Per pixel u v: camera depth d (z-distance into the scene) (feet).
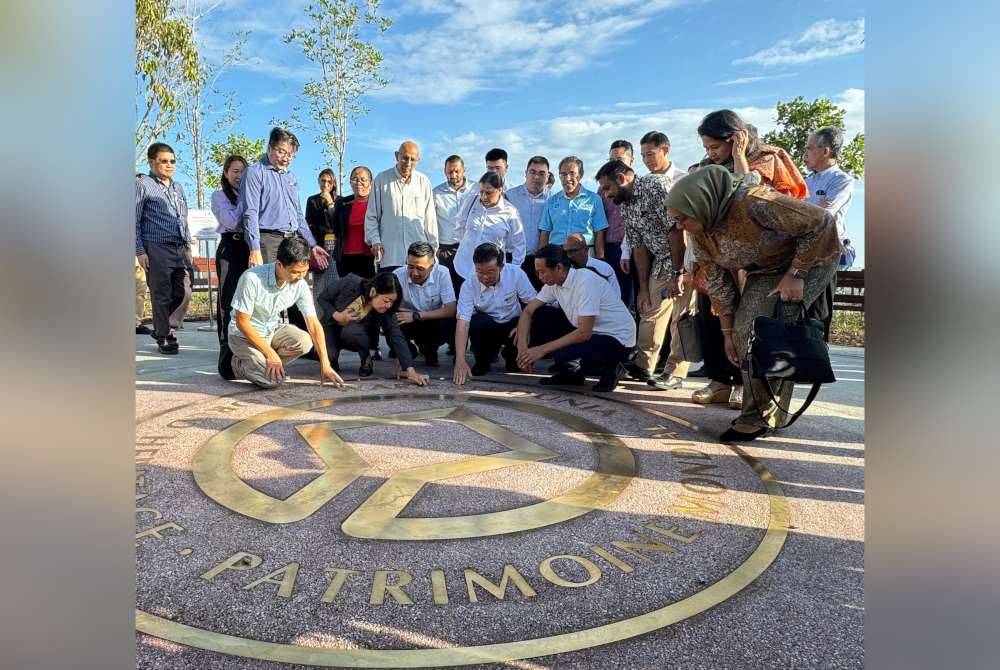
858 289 30.42
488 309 16.83
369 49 49.67
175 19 38.99
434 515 7.78
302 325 19.16
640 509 8.05
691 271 13.48
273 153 17.53
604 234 19.65
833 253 9.64
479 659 5.12
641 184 14.98
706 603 5.95
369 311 16.07
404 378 16.19
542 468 9.52
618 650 5.27
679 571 6.52
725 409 13.32
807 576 6.45
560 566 6.59
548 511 7.95
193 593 5.96
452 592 6.07
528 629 5.52
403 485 8.73
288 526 7.41
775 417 11.46
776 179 11.96
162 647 5.17
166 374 16.07
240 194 17.70
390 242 19.56
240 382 15.16
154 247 19.80
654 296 15.46
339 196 22.31
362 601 5.88
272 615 5.64
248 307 13.93
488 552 6.87
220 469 9.22
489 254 15.26
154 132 37.45
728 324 11.43
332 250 24.06
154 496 8.23
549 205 19.27
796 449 10.61
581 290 14.47
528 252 20.57
